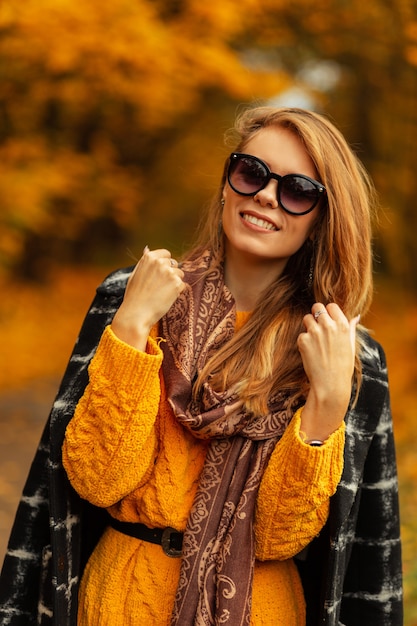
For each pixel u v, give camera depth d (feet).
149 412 5.79
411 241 33.40
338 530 6.18
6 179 30.55
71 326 40.75
